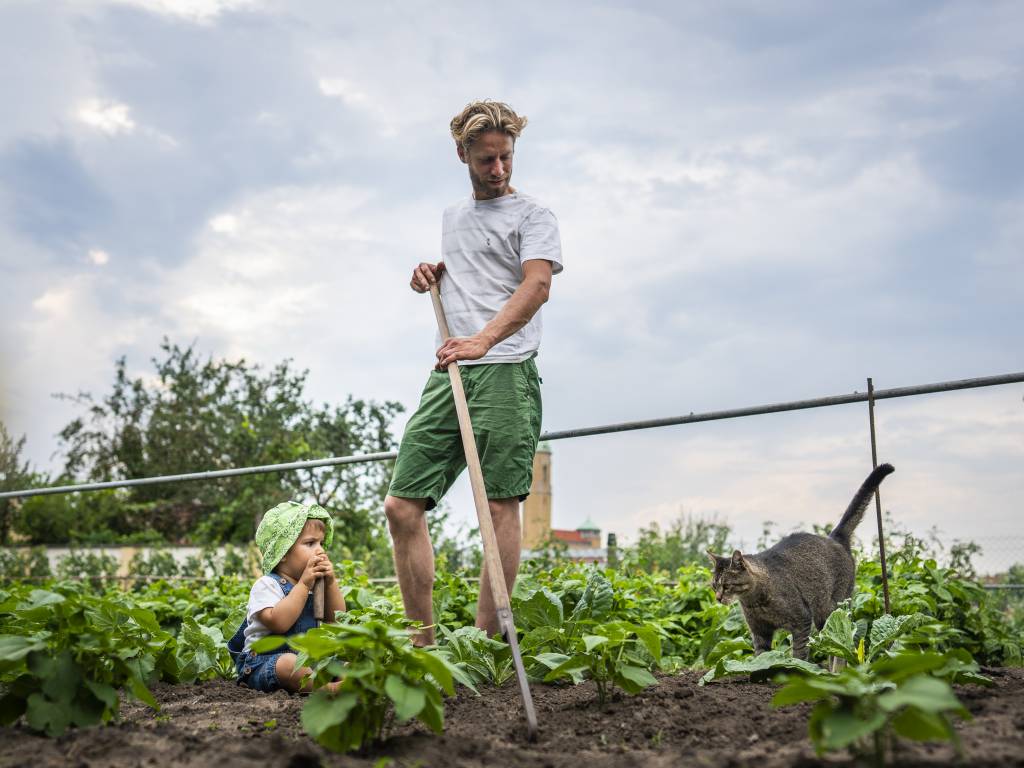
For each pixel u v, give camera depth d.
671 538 11.20
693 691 3.17
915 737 1.90
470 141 3.92
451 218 4.18
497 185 3.99
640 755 2.32
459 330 4.08
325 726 2.14
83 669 2.61
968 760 1.99
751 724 2.61
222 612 5.94
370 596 4.55
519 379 3.94
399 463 3.96
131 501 25.66
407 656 2.38
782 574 4.78
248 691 3.66
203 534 17.11
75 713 2.53
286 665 3.62
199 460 25.30
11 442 24.67
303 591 3.83
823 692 2.08
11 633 3.11
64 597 2.71
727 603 4.78
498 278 4.04
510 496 3.92
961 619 6.05
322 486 13.90
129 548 20.17
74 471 26.67
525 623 3.77
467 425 3.38
